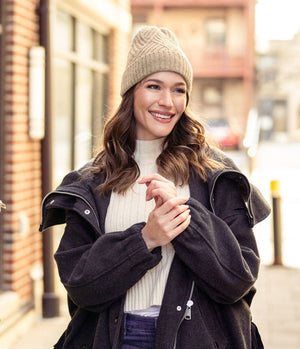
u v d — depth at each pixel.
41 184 6.27
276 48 45.09
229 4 35.88
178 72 2.52
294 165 23.05
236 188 2.50
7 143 5.77
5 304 5.53
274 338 5.87
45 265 6.23
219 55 36.50
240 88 36.81
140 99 2.55
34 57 6.02
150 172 2.61
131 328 2.44
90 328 2.53
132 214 2.52
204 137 2.63
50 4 6.12
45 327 6.05
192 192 2.51
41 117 6.09
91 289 2.35
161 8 35.78
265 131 44.06
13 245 5.79
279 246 8.94
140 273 2.35
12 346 5.52
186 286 2.41
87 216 2.47
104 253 2.36
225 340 2.43
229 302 2.38
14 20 5.75
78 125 8.69
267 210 2.54
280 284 7.94
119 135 2.62
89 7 8.39
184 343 2.37
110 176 2.57
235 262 2.34
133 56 2.57
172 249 2.45
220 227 2.38
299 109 45.19
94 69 9.38
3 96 5.76
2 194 5.77
